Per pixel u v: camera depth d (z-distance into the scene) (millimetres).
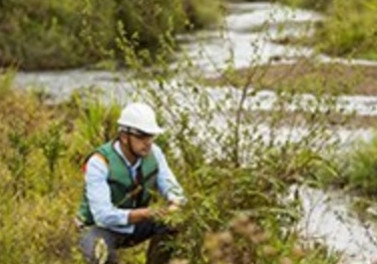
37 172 9078
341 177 9781
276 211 6727
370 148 11031
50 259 7645
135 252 7609
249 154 7445
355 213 8930
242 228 6305
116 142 6898
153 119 6770
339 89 7891
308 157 7246
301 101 8258
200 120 8180
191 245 6688
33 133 10422
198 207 6660
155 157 6980
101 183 6777
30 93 13273
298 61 8711
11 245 7465
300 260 6629
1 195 8266
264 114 8000
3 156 9164
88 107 11195
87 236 6879
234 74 8258
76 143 9969
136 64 8195
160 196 7031
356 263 7867
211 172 7039
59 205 8508
